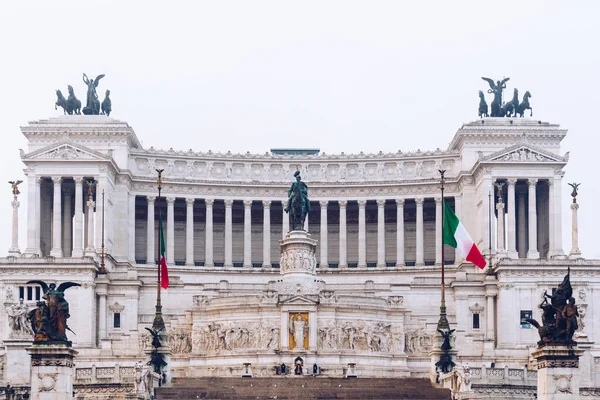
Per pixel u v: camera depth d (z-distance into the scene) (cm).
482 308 19138
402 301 17938
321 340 17212
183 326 17725
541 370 10806
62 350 10875
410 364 17500
